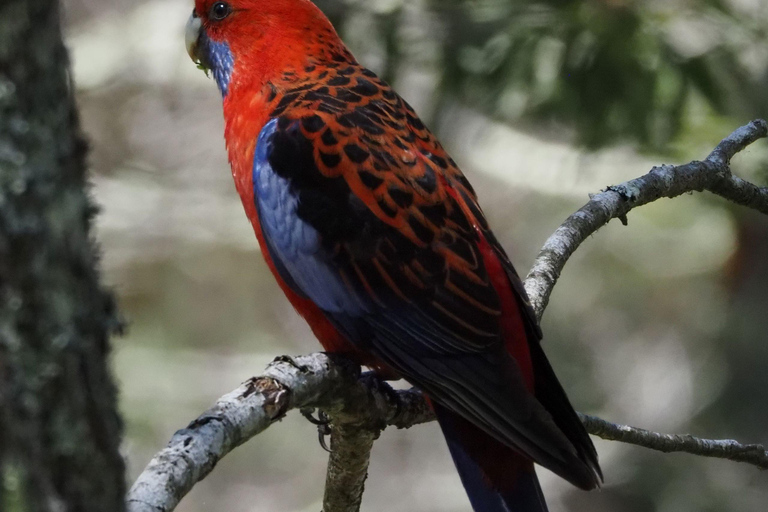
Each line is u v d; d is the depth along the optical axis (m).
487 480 5.75
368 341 6.26
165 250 19.66
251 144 6.95
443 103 12.69
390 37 12.14
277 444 19.59
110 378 3.01
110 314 3.01
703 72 11.70
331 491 6.39
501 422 5.54
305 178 6.46
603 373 18.72
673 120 11.80
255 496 19.27
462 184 6.63
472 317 6.00
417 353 6.06
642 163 15.84
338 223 6.32
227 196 20.25
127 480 3.14
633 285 18.73
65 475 2.90
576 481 5.24
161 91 21.27
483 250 6.29
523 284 6.63
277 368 4.88
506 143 17.33
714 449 6.35
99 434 2.95
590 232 7.01
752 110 12.74
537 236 19.41
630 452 17.62
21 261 2.83
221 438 4.25
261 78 7.10
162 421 17.44
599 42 11.45
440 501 19.33
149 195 19.59
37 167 2.82
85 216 2.93
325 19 7.39
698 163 7.24
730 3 12.75
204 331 19.64
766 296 16.09
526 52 11.81
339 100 6.74
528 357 6.17
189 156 21.17
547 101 11.95
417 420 6.29
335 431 5.99
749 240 16.16
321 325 6.63
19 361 2.84
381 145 6.43
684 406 18.05
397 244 6.20
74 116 2.91
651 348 18.86
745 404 16.17
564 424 6.01
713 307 17.81
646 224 17.56
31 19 2.77
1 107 2.77
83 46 19.16
